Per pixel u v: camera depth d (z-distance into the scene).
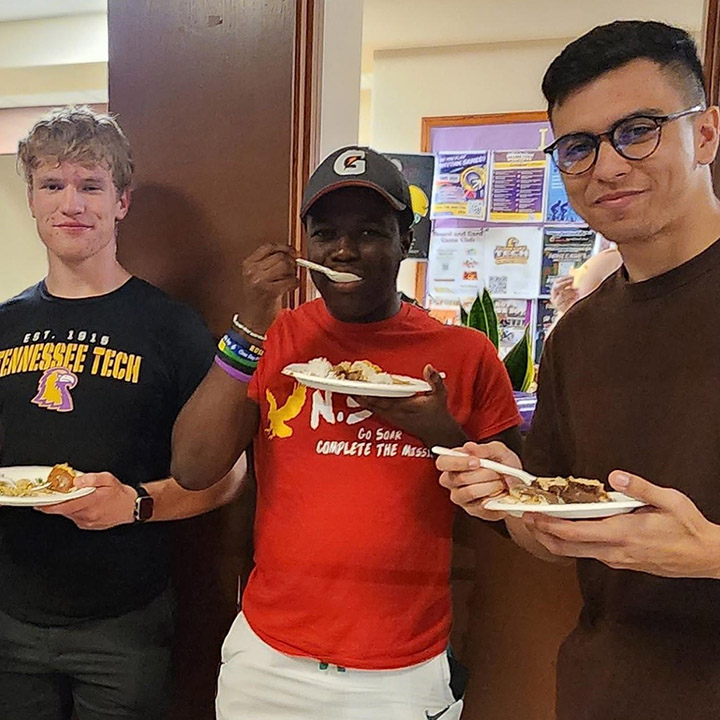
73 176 1.35
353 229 1.12
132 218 1.66
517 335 3.40
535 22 3.10
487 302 1.86
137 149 1.65
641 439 0.99
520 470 0.98
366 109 4.03
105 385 1.35
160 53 1.62
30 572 1.35
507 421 1.20
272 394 1.21
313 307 1.27
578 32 3.19
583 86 0.94
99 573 1.35
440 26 3.17
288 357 1.22
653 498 0.79
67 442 1.35
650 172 0.92
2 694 1.39
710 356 0.94
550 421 1.17
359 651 1.11
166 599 1.46
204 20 1.58
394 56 3.48
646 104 0.91
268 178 1.57
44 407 1.35
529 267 3.36
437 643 1.16
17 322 1.42
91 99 3.57
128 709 1.37
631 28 0.94
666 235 0.96
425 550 1.15
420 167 2.30
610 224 0.96
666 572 0.83
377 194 1.11
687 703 0.93
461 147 3.43
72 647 1.35
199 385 1.27
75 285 1.42
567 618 1.45
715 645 0.93
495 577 1.49
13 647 1.36
